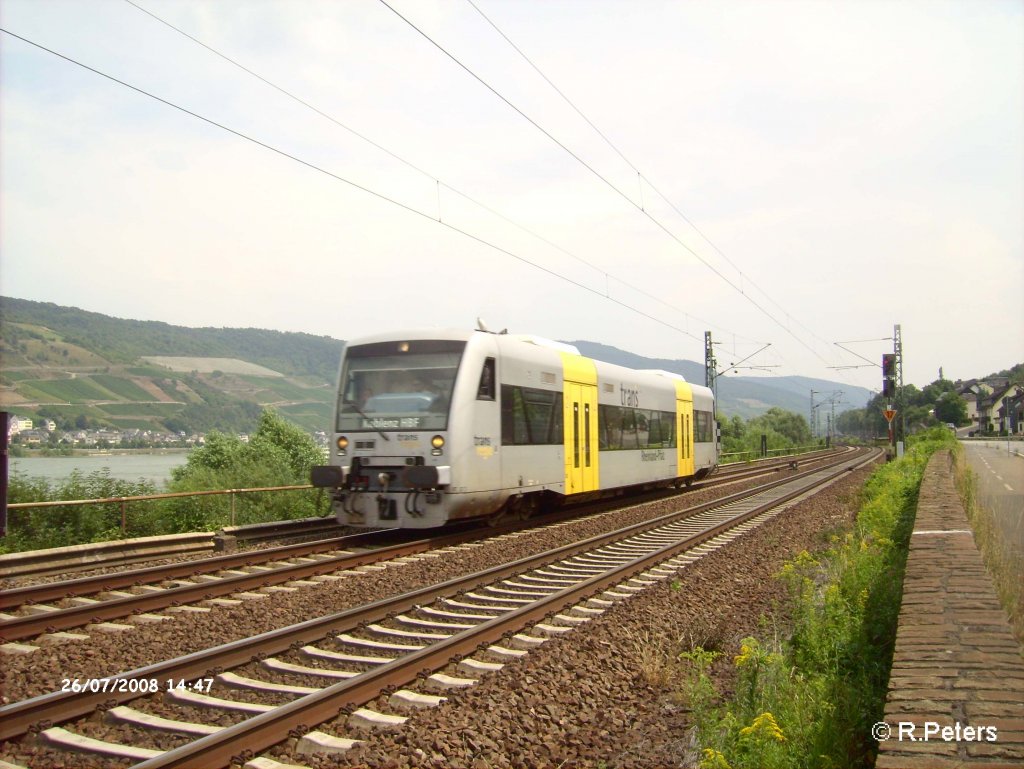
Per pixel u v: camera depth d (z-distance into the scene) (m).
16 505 12.73
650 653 7.38
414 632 8.38
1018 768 3.22
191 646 7.71
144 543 13.16
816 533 16.48
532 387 16.89
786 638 8.16
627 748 5.57
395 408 14.82
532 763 5.23
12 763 5.15
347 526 17.12
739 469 45.47
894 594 7.68
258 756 5.21
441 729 5.55
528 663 7.00
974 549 7.77
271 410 25.80
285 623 8.63
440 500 14.21
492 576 11.00
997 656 4.52
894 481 19.55
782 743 4.95
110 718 5.82
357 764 5.07
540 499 18.31
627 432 22.27
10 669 6.91
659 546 14.66
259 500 18.33
